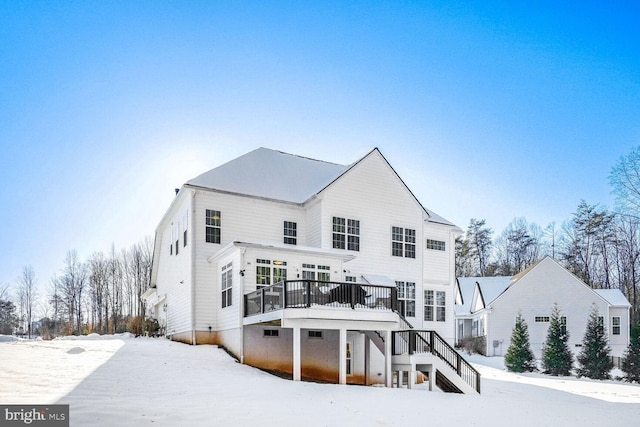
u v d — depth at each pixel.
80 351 17.50
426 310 27.12
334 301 17.44
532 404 16.56
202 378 14.70
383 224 25.39
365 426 10.91
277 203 24.09
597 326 30.02
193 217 22.00
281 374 18.64
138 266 65.25
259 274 19.62
